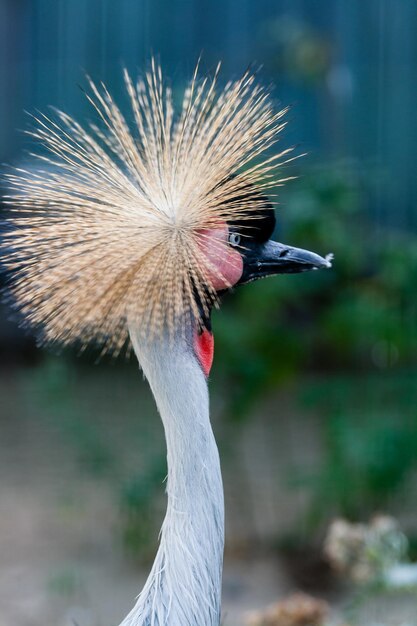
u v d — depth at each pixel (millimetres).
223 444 10703
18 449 12336
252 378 9766
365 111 12945
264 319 9828
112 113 4758
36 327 4480
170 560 4379
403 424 9125
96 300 4375
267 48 12945
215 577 4402
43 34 14492
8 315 4586
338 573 9289
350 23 13234
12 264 4543
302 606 7012
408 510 9641
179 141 4598
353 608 7160
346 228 10125
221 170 4551
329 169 9789
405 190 12539
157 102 4781
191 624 4340
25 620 8508
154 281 4324
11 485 11336
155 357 4363
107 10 14250
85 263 4398
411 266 9453
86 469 10758
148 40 14273
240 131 4672
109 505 10688
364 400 9531
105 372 14219
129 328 4398
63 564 9555
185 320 4383
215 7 14250
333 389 9562
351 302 9578
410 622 7355
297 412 13195
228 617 8547
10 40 14539
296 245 9734
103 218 4477
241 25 14188
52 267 4477
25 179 4676
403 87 12914
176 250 4355
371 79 12992
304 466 11156
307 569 9469
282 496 10852
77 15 14344
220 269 4559
